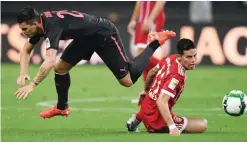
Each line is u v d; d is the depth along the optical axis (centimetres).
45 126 3269
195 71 6619
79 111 3912
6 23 7081
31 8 2764
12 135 2936
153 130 2953
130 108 4091
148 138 2783
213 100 4512
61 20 2845
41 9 7638
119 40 3095
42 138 2833
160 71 2916
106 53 3067
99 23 2998
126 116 3700
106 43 3039
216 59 7106
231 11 7700
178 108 4088
